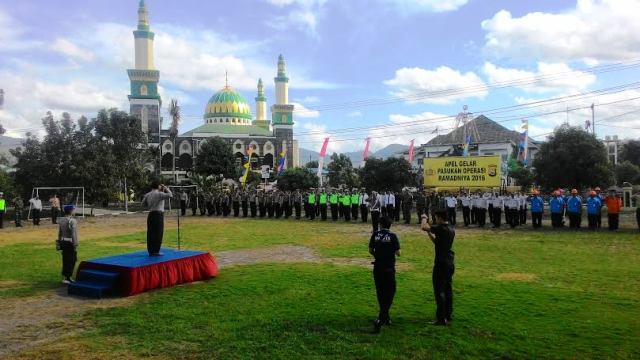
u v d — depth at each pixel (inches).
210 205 1366.9
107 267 424.8
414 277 465.1
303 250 665.0
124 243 762.8
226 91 4165.8
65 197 1457.9
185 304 374.0
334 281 446.3
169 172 3255.4
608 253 609.3
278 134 3661.4
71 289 421.1
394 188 1914.4
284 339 285.0
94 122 1498.5
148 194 474.3
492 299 372.8
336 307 354.6
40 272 526.6
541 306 351.6
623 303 359.9
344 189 1240.8
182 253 478.3
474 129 2426.2
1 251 692.7
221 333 299.1
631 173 2164.1
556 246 676.1
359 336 288.5
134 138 1550.2
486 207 986.1
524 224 1003.9
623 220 1028.5
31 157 1457.9
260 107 4623.5
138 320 332.8
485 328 301.3
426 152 2564.0
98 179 1444.4
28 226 1147.9
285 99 3809.1
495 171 1192.8
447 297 317.1
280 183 2501.2
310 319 323.9
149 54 2920.8
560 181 1325.0
